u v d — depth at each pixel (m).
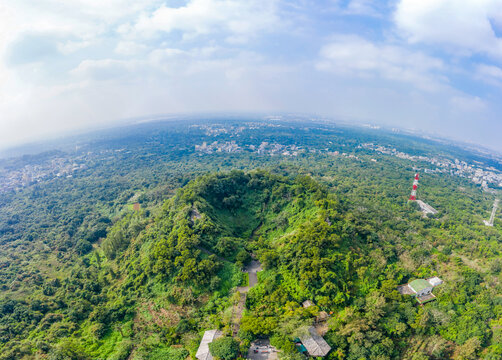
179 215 124.31
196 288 94.19
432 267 107.25
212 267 97.38
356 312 83.19
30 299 102.44
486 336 80.38
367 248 111.38
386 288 91.81
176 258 100.00
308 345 73.62
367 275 96.25
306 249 99.94
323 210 123.19
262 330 75.44
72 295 104.06
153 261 104.38
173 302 92.56
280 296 89.06
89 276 117.81
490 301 90.38
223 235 118.56
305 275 91.50
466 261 119.75
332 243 101.75
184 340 78.69
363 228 116.88
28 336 84.00
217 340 73.19
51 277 128.88
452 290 94.62
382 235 123.75
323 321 83.06
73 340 82.06
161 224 127.44
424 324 82.75
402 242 123.69
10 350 76.38
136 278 104.00
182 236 107.62
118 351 77.88
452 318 85.69
